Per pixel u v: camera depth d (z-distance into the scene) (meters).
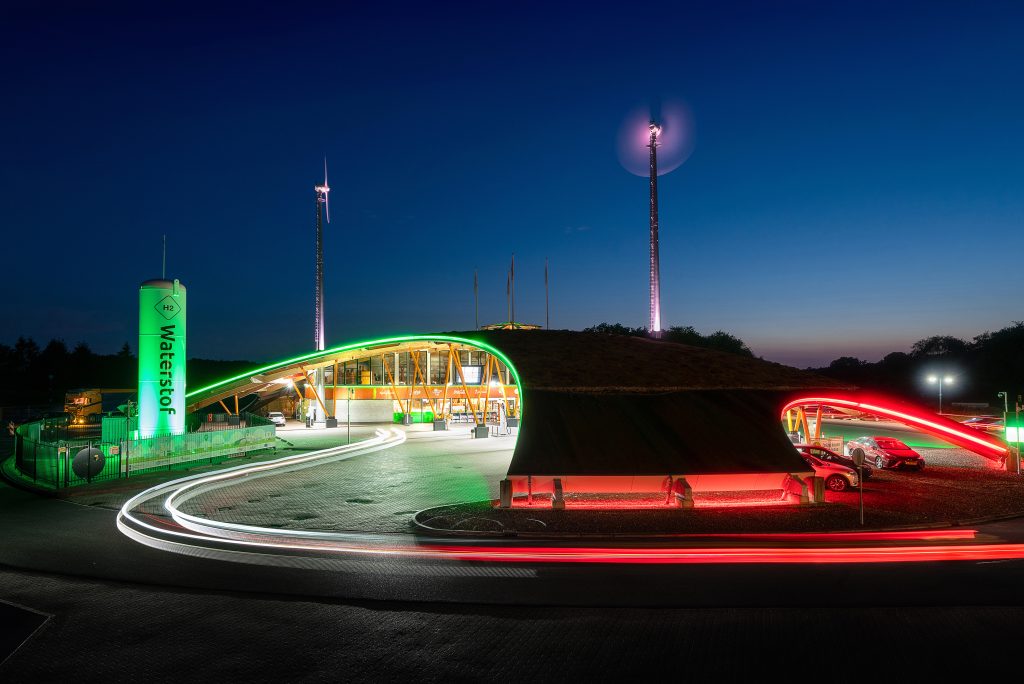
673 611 10.73
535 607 10.93
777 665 8.70
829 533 16.64
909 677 8.37
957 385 96.00
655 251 49.69
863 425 58.34
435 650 9.17
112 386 161.62
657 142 49.97
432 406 53.62
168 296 31.09
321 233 56.22
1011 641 9.47
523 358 33.88
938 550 14.91
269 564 13.59
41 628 10.00
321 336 55.78
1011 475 26.86
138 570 13.12
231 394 51.31
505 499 19.70
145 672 8.49
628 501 21.11
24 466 27.25
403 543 15.51
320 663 8.77
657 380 30.86
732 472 21.75
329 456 33.38
